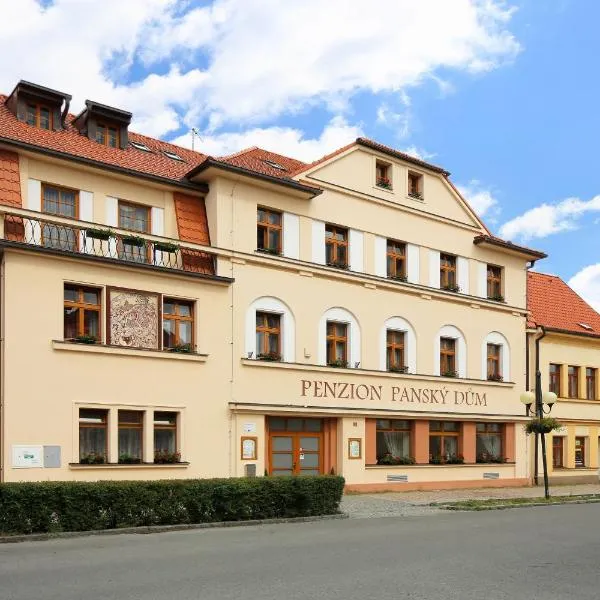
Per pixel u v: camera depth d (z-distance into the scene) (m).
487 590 10.07
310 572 11.16
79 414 21.44
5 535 14.88
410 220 31.03
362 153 29.67
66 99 24.55
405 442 29.84
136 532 16.25
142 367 22.67
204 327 24.22
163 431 23.22
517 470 33.53
